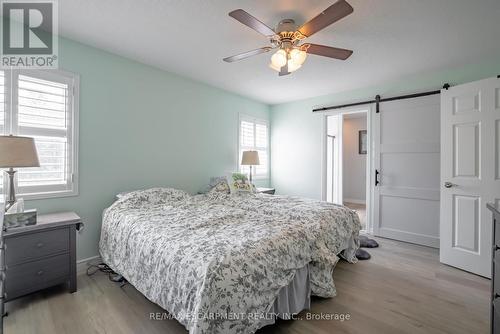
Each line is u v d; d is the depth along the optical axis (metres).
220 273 1.27
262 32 1.80
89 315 1.76
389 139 3.60
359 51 2.59
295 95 4.30
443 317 1.75
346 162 6.84
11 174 1.88
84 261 2.52
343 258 2.77
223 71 3.22
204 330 1.18
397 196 3.54
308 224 2.03
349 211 2.71
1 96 2.04
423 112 3.30
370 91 3.78
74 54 2.43
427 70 3.14
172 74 3.30
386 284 2.24
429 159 3.28
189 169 3.55
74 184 2.44
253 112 4.62
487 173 2.40
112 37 2.37
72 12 1.97
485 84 2.42
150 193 2.68
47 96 2.28
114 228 2.24
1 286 1.53
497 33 2.24
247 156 4.05
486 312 1.81
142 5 1.88
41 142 2.25
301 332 1.60
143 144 3.01
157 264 1.60
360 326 1.66
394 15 1.96
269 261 1.50
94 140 2.59
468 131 2.54
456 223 2.62
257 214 2.28
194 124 3.61
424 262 2.76
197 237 1.62
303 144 4.55
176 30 2.23
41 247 1.92
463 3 1.81
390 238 3.61
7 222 1.77
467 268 2.51
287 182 4.78
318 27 1.73
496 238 1.39
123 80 2.81
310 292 1.84
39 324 1.66
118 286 2.16
